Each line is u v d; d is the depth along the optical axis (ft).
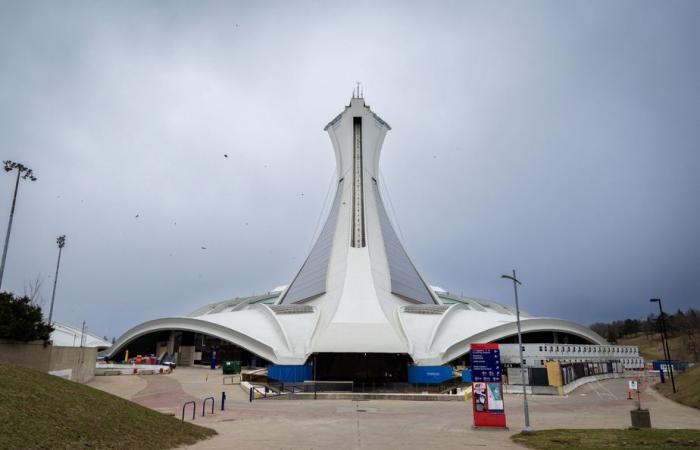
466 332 162.09
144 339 212.23
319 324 158.51
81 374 111.96
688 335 370.94
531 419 76.74
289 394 104.32
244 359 188.75
